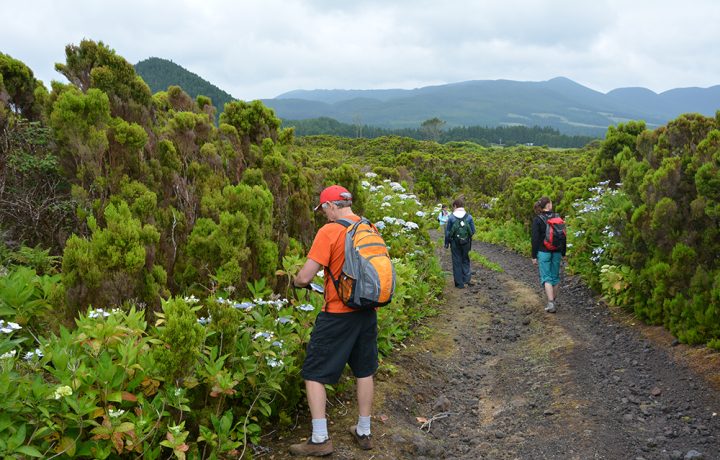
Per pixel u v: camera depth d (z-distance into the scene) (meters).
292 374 4.11
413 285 7.88
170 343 3.12
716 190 5.89
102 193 4.49
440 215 13.93
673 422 4.27
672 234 6.40
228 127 6.11
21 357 3.33
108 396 2.88
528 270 12.70
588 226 9.94
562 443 4.11
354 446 3.96
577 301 8.58
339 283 3.63
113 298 3.67
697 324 5.68
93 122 4.54
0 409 2.59
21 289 3.69
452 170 33.72
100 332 3.08
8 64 5.43
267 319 3.98
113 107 5.03
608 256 8.45
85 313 3.60
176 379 3.17
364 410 3.94
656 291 6.38
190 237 4.41
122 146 4.62
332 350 3.71
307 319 4.39
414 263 8.91
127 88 5.16
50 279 3.96
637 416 4.45
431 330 7.42
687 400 4.57
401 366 5.73
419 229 9.97
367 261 3.60
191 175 5.34
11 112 5.11
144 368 3.14
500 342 7.23
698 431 4.06
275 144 7.03
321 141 75.12
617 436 4.12
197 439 3.29
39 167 4.77
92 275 3.60
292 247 5.59
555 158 45.53
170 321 3.13
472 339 7.32
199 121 5.72
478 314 8.51
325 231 3.69
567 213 14.50
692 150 7.29
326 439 3.74
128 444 2.86
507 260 14.59
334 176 7.84
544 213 8.23
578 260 10.04
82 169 4.46
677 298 6.00
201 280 4.41
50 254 5.02
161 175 4.88
